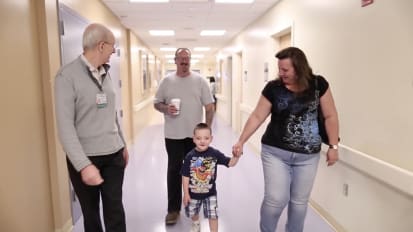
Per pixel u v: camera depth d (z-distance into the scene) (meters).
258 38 5.61
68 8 2.80
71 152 1.59
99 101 1.76
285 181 2.10
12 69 1.95
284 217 2.90
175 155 2.78
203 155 2.29
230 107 9.38
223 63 10.66
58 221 2.55
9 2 1.93
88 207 1.88
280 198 2.09
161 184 3.89
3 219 1.80
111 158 1.88
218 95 11.99
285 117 2.03
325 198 2.93
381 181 2.07
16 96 1.99
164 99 2.79
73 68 1.68
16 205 1.96
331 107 2.04
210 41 9.34
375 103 2.14
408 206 1.84
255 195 3.55
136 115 7.14
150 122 10.02
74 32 2.95
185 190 2.32
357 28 2.36
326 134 2.11
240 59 7.92
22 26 2.10
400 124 1.89
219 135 7.65
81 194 1.85
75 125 1.74
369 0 2.18
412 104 1.79
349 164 2.43
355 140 2.41
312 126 2.03
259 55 5.53
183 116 2.72
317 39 3.08
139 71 8.05
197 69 21.69
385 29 2.02
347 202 2.54
